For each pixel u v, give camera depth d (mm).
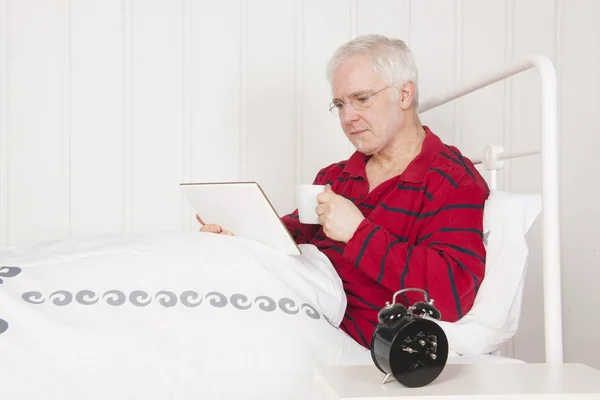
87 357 945
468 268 1271
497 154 1593
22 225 2107
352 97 1484
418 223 1365
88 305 990
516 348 2137
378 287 1371
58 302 984
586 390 852
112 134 2139
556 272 1135
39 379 918
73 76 2117
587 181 2109
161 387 961
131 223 2154
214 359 998
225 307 1041
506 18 2189
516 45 2184
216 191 1245
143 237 1128
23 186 2104
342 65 1494
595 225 2100
